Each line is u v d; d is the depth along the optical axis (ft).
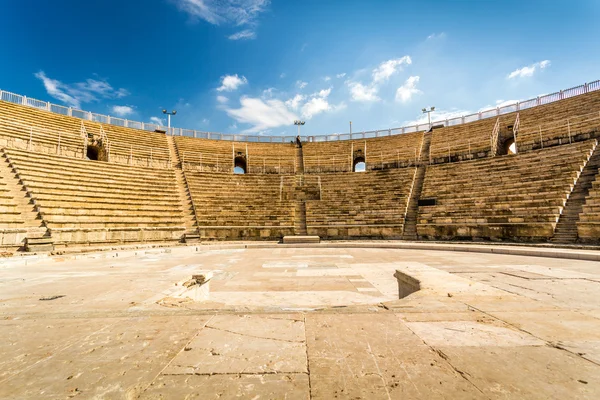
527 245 50.01
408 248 56.34
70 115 95.81
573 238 48.75
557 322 11.87
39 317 13.17
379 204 80.64
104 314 13.55
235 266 35.78
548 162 67.10
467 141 97.86
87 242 54.80
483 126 101.04
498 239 57.31
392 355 9.05
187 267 34.60
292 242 66.39
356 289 23.77
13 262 36.35
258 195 89.45
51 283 21.97
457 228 62.90
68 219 55.31
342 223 76.59
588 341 9.98
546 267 30.14
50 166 66.03
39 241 47.67
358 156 117.80
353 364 8.51
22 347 9.96
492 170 75.31
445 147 101.04
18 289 19.66
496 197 64.90
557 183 59.82
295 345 9.89
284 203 85.51
